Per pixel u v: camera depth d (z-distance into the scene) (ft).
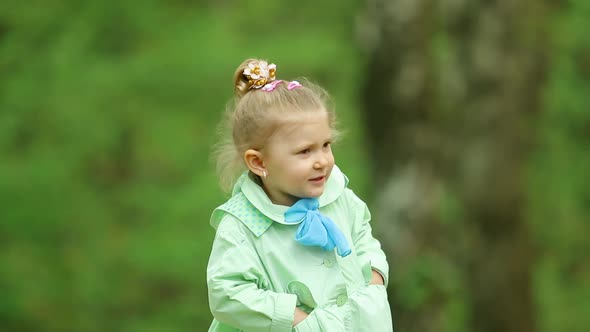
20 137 42.80
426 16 32.12
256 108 11.06
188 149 44.96
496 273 36.81
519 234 37.17
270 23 48.29
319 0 48.62
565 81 43.68
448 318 32.94
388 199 32.73
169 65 44.29
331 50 44.91
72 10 44.47
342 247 10.94
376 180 33.55
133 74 44.04
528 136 36.96
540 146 42.80
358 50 32.73
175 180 44.88
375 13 31.86
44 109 42.42
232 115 11.42
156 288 41.91
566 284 45.19
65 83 42.73
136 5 45.70
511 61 34.99
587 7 42.75
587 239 45.42
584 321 43.24
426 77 32.32
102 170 44.27
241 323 10.60
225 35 46.19
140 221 43.37
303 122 10.91
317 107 11.07
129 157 44.88
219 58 44.45
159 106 44.78
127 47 45.47
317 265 10.99
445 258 33.53
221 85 44.91
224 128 11.89
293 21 48.21
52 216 41.86
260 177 11.58
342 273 11.07
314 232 10.84
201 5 48.91
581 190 45.19
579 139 45.37
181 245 41.81
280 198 11.34
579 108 43.68
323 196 11.50
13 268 40.75
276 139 10.94
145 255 41.55
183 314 40.96
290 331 10.39
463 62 34.99
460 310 35.91
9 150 42.57
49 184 41.86
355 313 10.80
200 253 41.60
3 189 41.34
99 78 43.24
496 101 34.99
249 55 44.78
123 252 41.98
